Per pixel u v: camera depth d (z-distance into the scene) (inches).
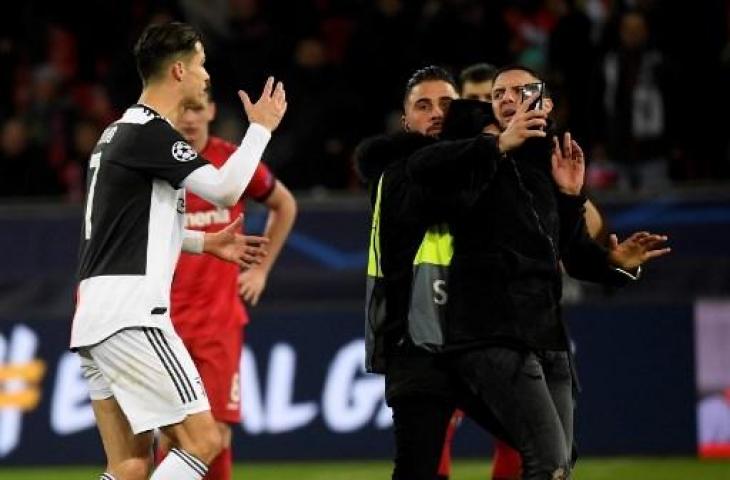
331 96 1721.2
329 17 1930.4
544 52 1786.4
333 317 1428.4
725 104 1640.0
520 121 708.7
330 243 1455.5
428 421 746.2
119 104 1766.7
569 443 773.9
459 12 1764.3
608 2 1877.5
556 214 764.0
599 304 1429.6
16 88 1888.5
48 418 1416.1
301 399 1416.1
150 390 773.3
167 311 781.9
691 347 1425.9
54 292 1446.9
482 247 740.0
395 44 1764.3
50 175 1700.3
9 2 1995.6
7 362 1429.6
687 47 1648.6
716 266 1435.8
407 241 754.8
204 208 1005.8
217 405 975.6
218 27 1915.6
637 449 1416.1
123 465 816.3
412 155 737.6
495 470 979.9
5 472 1386.6
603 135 1653.5
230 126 1705.2
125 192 774.5
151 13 1900.8
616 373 1423.5
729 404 1418.6
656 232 1445.6
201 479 786.2
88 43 1975.9
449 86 884.0
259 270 1027.9
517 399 726.5
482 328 729.6
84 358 810.8
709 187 1455.5
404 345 750.5
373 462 1401.3
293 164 1695.4
